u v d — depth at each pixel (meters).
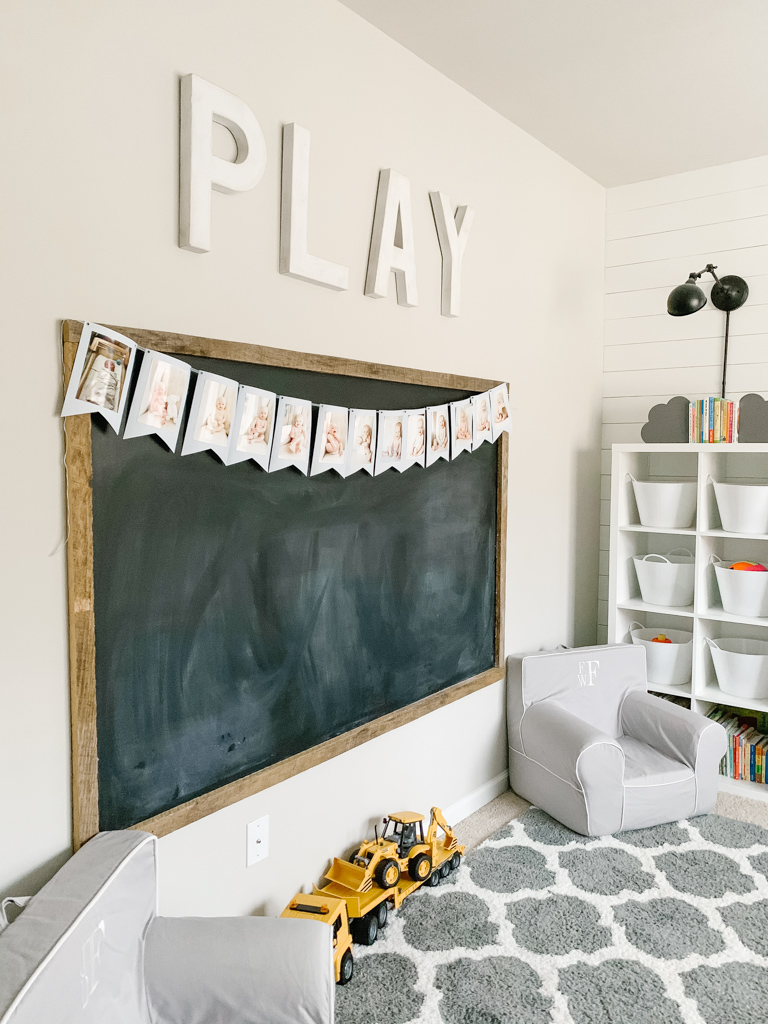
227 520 1.69
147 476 1.51
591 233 3.31
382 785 2.22
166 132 1.50
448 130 2.35
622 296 3.43
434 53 2.20
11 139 1.25
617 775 2.41
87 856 1.36
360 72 1.99
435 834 2.19
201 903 1.69
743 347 3.15
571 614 3.30
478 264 2.54
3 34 1.24
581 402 3.31
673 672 3.07
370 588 2.13
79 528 1.38
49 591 1.36
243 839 1.78
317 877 2.00
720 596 3.06
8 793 1.32
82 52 1.35
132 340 1.44
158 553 1.55
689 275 3.14
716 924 1.97
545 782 2.56
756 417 2.84
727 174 3.13
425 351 2.30
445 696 2.42
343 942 1.75
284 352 1.77
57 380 1.35
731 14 2.01
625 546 3.18
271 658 1.83
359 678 2.11
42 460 1.33
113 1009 1.21
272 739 1.84
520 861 2.28
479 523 2.59
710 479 2.93
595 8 1.98
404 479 2.23
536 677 2.72
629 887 2.14
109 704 1.47
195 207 1.53
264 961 1.32
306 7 1.81
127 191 1.44
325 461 1.90
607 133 2.79
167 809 1.60
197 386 1.56
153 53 1.47
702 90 2.46
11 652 1.31
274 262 1.77
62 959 1.10
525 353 2.85
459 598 2.51
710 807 2.58
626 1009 1.67
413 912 2.02
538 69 2.30
